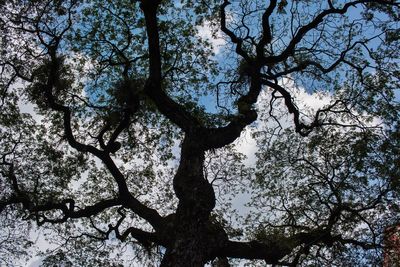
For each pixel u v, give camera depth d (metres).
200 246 13.73
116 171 17.55
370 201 16.30
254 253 15.18
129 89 18.83
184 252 13.38
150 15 15.98
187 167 14.96
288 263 16.19
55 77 18.27
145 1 15.80
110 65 20.31
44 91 18.19
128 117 18.72
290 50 17.83
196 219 13.94
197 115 18.56
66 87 19.52
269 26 17.33
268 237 15.56
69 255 19.61
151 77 16.28
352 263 15.94
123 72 19.52
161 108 16.28
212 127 16.50
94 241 20.03
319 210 16.47
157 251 18.95
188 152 15.27
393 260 15.79
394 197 16.11
